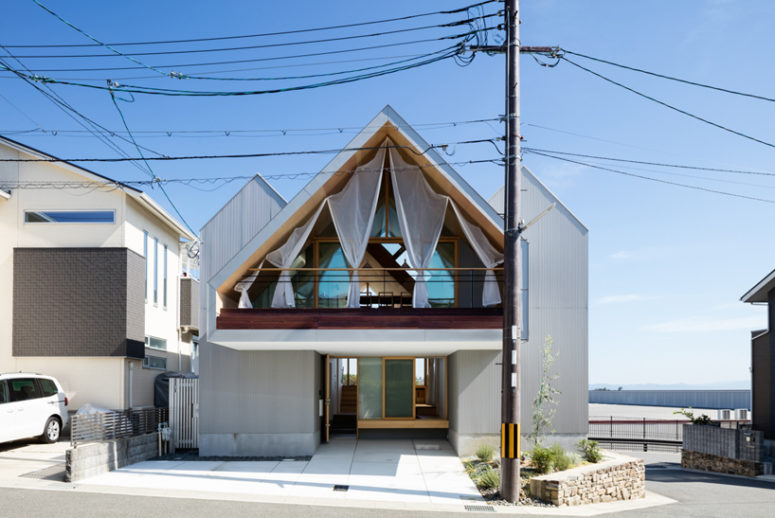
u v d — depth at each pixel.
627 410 51.25
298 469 13.32
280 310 13.46
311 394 15.30
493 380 15.25
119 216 18.61
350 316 13.05
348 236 14.23
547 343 15.07
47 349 17.91
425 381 20.17
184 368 25.61
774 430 20.48
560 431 15.34
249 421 15.20
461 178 13.50
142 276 19.62
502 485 11.15
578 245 15.90
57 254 18.22
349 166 13.91
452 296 16.09
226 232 16.05
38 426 14.93
